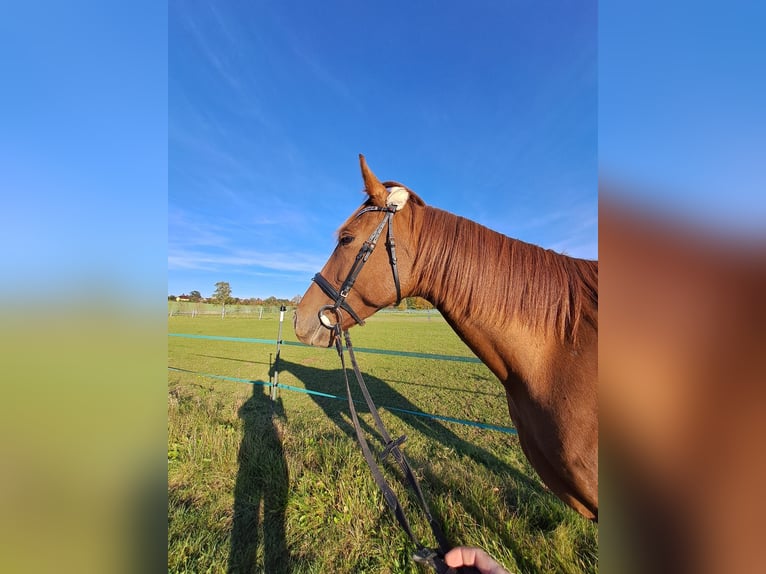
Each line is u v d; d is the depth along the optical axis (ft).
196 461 10.52
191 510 8.55
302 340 5.88
